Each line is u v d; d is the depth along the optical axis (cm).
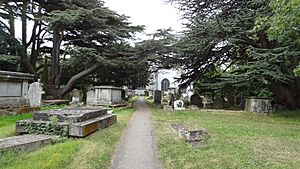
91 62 3009
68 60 3030
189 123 1449
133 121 1524
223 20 2098
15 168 557
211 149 822
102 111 1287
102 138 941
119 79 3462
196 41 2264
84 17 2747
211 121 1577
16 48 2789
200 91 3195
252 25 1989
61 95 3023
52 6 2936
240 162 683
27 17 3053
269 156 768
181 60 2839
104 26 2927
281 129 1329
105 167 646
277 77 1838
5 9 2783
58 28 2809
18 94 1670
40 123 899
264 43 2105
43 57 3800
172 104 2853
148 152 805
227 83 2378
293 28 1380
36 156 645
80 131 891
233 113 2111
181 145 866
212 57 2655
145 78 3622
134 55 2869
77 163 627
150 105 3131
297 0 1087
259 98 2203
